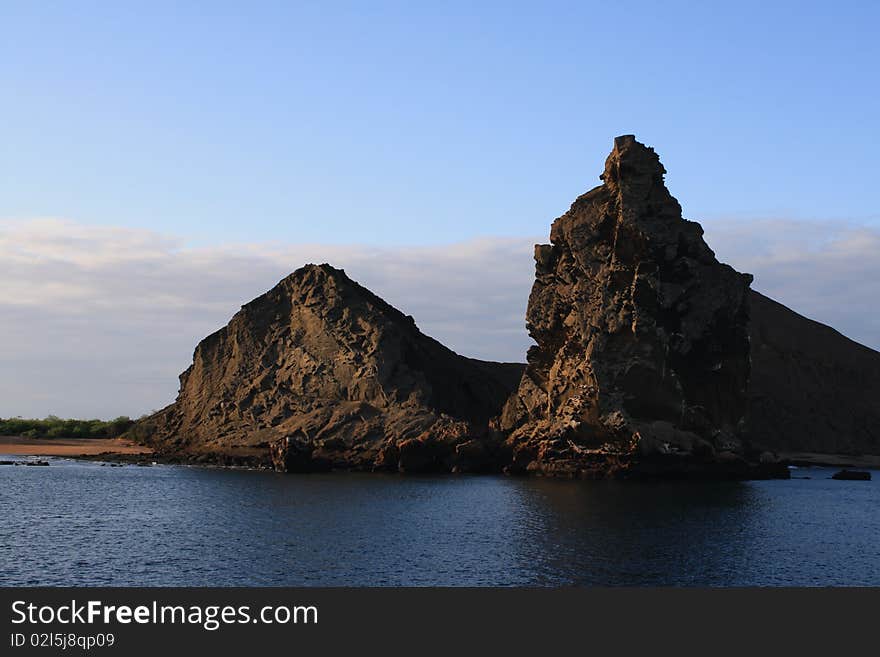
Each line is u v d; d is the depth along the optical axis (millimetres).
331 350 140625
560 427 111312
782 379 188500
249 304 154500
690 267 110938
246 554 56781
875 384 193000
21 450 162750
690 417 109125
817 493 96188
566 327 115938
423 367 142125
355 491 94000
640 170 114500
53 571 52281
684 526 67875
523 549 58219
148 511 77938
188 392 156875
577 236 116500
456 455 120688
